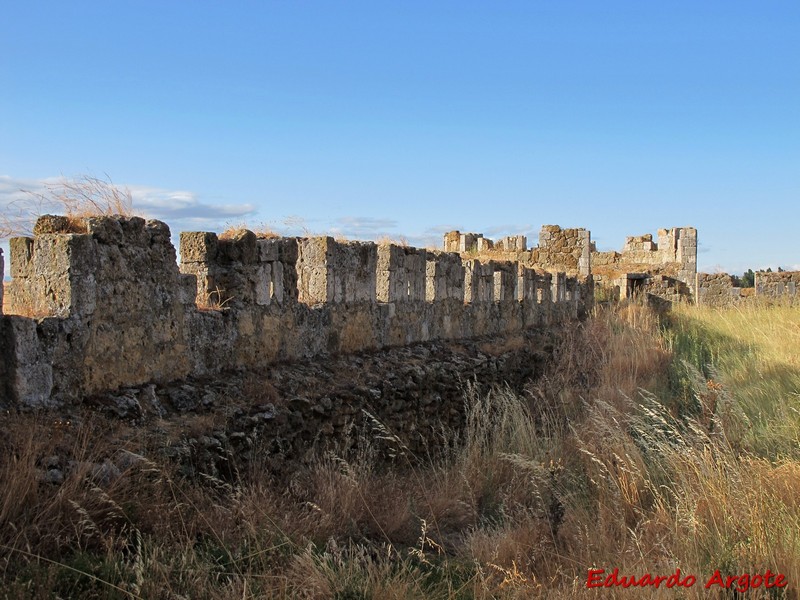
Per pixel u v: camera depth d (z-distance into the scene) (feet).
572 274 88.12
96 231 22.80
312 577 18.52
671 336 71.87
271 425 25.53
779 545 21.21
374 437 29.68
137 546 17.90
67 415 20.89
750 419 37.60
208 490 21.30
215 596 16.99
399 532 24.67
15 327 20.12
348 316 36.76
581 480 28.86
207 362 27.45
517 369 50.37
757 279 128.77
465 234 107.14
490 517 26.91
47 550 16.83
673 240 132.46
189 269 29.25
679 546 21.93
